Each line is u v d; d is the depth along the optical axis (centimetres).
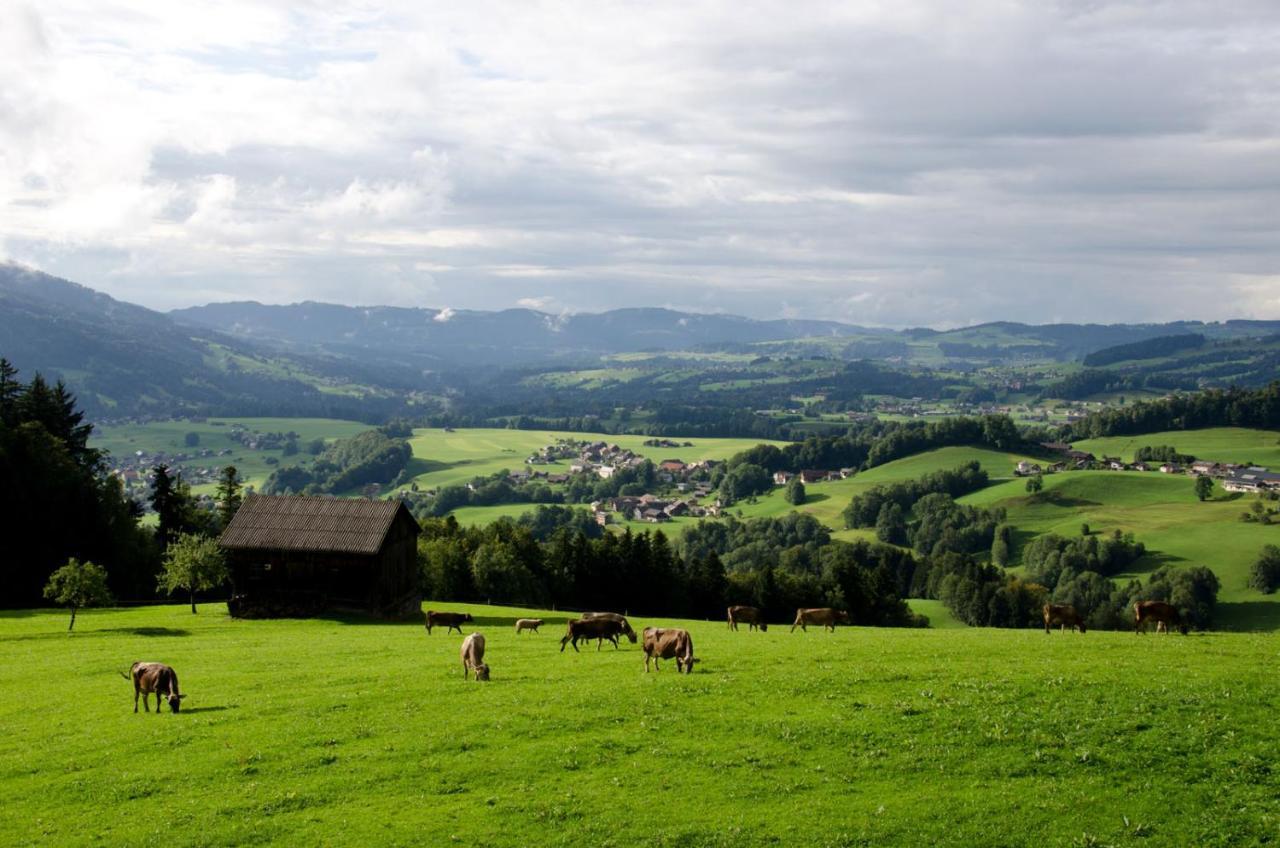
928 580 17612
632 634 4881
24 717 3656
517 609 8794
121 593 10700
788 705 3391
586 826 2561
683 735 3144
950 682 3588
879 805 2645
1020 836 2497
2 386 11994
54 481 10381
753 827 2539
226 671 4416
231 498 12138
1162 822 2562
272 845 2509
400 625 6856
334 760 3027
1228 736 2998
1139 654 4116
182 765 3023
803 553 19662
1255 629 15000
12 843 2561
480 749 3072
